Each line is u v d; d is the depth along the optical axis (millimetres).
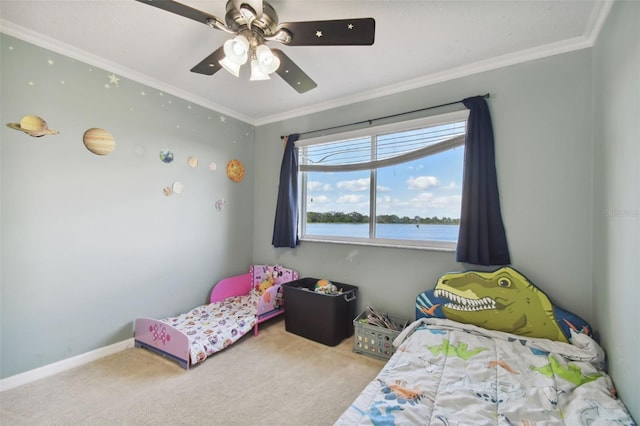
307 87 1893
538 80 1979
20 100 1844
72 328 2080
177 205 2744
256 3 1243
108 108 2248
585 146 1839
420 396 1274
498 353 1630
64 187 2035
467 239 2113
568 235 1884
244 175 3424
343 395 1783
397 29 1776
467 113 2195
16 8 1631
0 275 1788
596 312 1713
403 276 2512
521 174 2027
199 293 2945
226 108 3137
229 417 1581
